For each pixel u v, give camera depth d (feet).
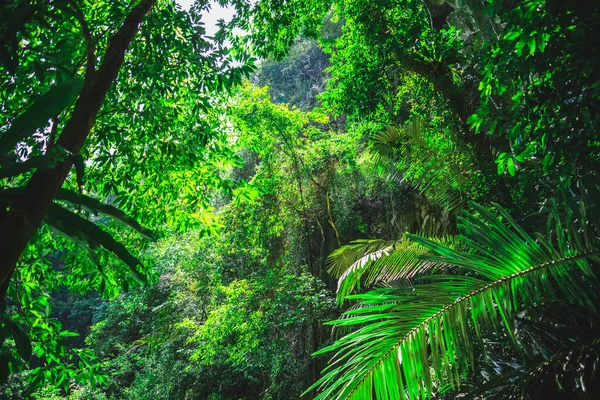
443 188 16.37
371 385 6.64
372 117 22.36
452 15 24.52
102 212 4.69
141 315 47.11
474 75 18.89
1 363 4.30
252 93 34.09
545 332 7.71
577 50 6.93
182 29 13.70
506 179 14.49
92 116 4.98
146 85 13.65
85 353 12.00
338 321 7.07
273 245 37.88
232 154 16.22
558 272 6.68
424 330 6.73
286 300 30.27
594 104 7.93
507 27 8.21
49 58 8.75
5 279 3.44
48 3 5.33
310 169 35.68
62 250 13.42
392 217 34.94
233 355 30.09
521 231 6.81
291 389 28.35
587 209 7.04
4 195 3.84
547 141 8.64
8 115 11.03
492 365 8.75
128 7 12.69
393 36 20.25
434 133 16.79
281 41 22.30
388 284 15.19
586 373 6.60
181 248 39.70
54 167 3.98
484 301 6.77
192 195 16.31
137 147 15.39
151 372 38.14
